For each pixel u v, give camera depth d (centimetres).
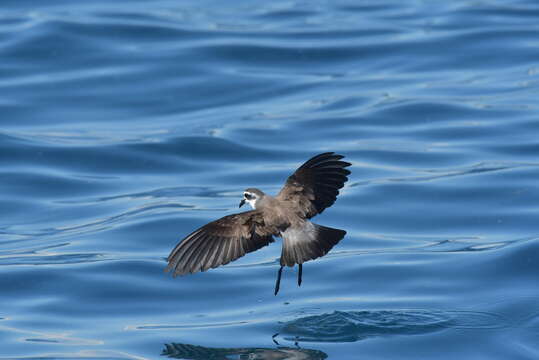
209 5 2981
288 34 2673
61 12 2806
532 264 1436
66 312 1341
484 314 1277
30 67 2434
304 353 1165
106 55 2508
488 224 1628
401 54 2516
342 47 2564
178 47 2561
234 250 897
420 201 1736
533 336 1203
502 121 2084
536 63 2417
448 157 1933
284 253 884
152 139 2072
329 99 2266
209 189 1842
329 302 1344
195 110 2253
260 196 915
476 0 2938
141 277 1455
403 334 1220
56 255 1546
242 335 1235
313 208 909
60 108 2244
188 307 1355
